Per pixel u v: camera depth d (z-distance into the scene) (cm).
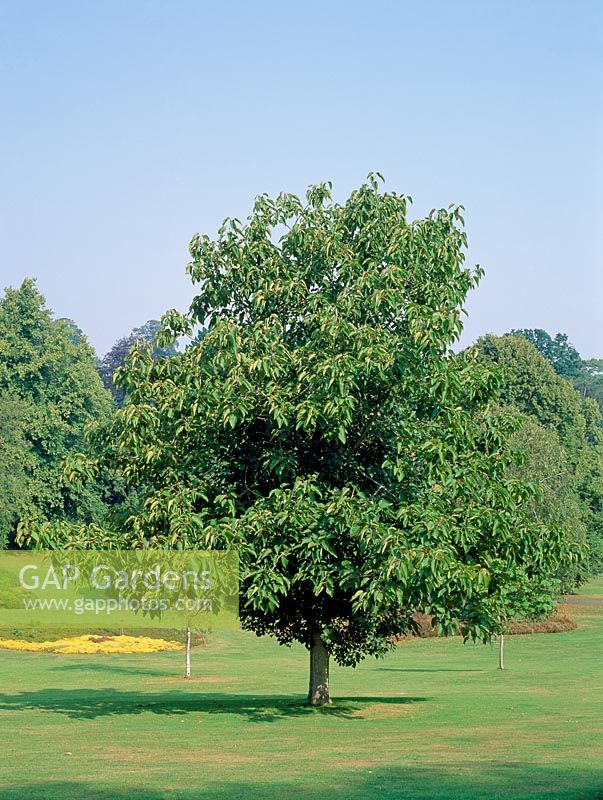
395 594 1684
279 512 1761
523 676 3073
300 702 2264
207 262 2045
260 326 1909
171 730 1853
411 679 3039
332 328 1794
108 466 2019
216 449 1905
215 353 1889
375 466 1934
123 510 2084
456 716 2055
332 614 1983
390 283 1886
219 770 1404
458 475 1819
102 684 2973
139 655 3762
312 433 1869
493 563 1859
